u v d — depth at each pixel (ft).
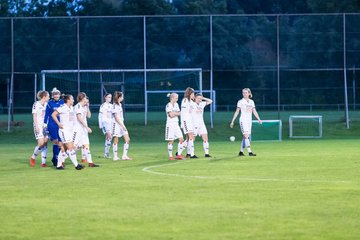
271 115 433.89
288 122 392.68
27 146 329.52
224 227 101.81
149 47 407.03
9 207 121.70
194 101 233.35
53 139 196.24
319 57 397.19
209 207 119.03
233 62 407.03
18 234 98.78
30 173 184.14
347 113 384.88
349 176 165.17
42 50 395.14
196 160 219.61
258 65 407.44
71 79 397.80
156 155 248.73
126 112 407.23
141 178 165.27
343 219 107.04
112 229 101.45
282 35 401.70
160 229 101.04
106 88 405.59
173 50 407.23
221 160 217.36
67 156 217.15
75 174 178.70
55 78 397.80
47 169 197.57
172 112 225.15
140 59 401.29
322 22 395.96
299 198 128.26
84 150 213.46
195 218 108.99
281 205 120.37
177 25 406.62
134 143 348.18
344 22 392.06
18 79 407.03
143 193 137.49
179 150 227.40
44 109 208.95
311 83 426.92
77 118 208.13
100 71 390.83
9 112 381.60
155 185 150.20
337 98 424.46
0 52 390.83
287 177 163.94
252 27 406.62
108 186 149.48
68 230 101.19
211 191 139.03
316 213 112.16
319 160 211.82
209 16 395.96
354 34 392.88
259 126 359.05
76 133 208.64
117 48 399.44
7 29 389.60
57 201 128.36
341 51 394.11
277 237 94.63
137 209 117.80
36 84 404.77
